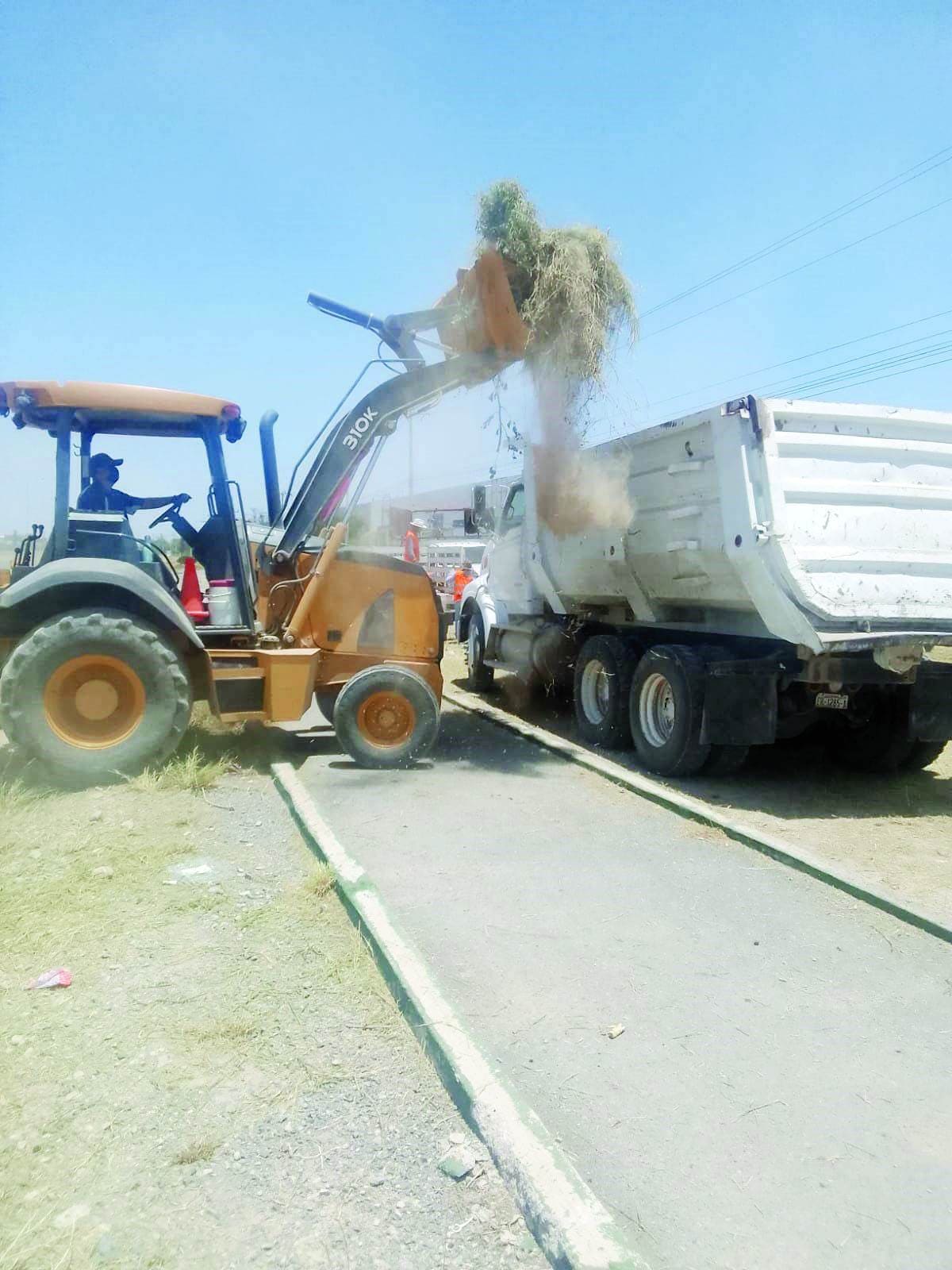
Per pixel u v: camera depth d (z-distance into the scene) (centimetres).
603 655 814
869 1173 263
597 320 721
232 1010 329
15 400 622
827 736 785
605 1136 275
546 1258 224
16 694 584
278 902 421
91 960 363
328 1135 267
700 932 418
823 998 361
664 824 574
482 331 716
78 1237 227
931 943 411
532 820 579
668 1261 229
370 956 369
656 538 714
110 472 683
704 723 661
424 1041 307
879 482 632
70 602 636
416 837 541
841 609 595
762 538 591
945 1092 302
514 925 421
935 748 707
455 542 2581
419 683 704
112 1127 267
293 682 660
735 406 607
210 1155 257
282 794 602
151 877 447
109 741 609
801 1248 234
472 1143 264
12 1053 300
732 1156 268
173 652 616
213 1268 220
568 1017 342
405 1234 231
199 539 699
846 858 534
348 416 726
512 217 699
